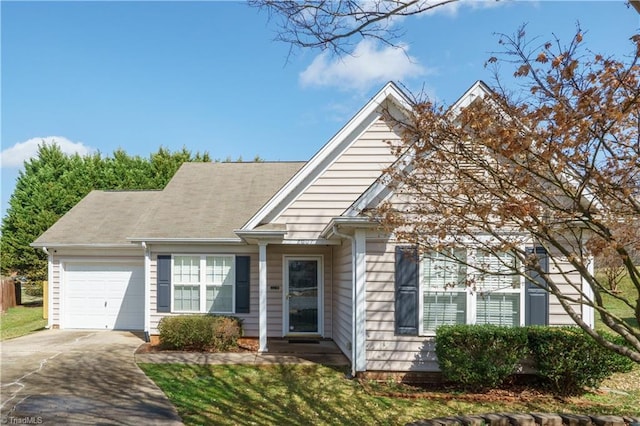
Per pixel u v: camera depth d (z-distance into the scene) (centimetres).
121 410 637
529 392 739
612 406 685
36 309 2116
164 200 1419
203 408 652
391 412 642
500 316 799
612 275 794
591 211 364
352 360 823
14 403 663
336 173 1054
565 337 725
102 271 1459
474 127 375
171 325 1072
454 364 726
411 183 488
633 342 365
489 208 377
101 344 1152
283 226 1035
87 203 1692
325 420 607
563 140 322
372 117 1048
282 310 1231
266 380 808
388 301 808
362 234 816
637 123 333
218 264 1233
